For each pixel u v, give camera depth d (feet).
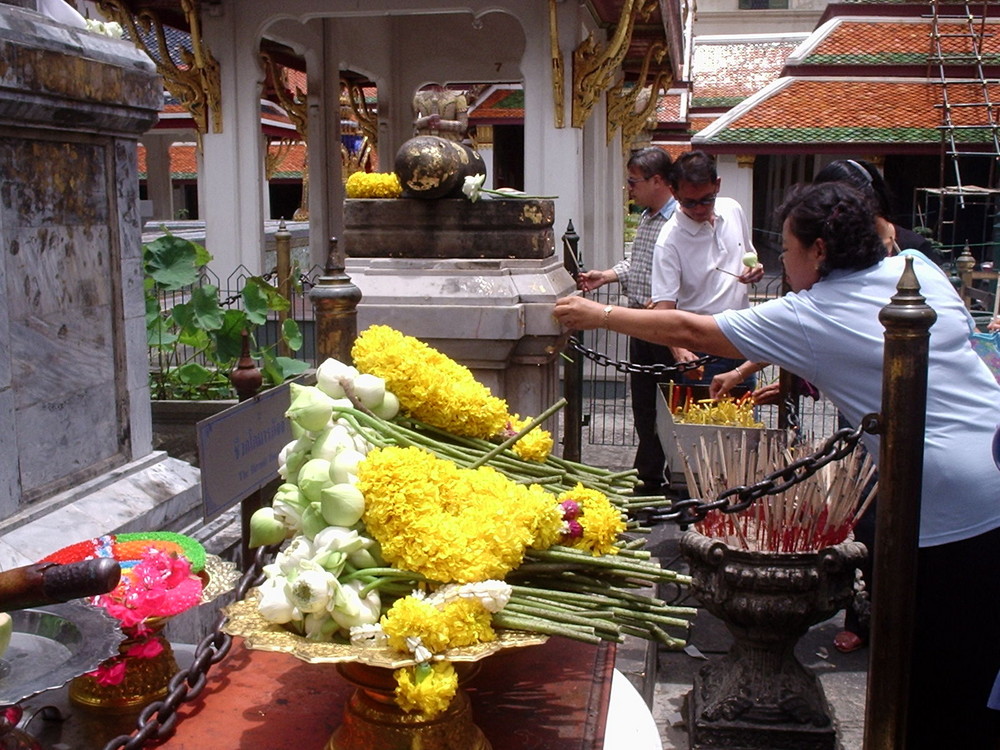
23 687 5.96
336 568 5.62
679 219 17.21
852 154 61.82
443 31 40.04
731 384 15.24
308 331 29.99
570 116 29.89
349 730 5.93
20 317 10.21
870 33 64.44
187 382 17.71
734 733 11.32
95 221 11.55
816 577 10.76
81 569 4.57
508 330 13.14
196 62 31.48
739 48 90.17
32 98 9.91
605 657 7.41
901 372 7.73
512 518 5.92
